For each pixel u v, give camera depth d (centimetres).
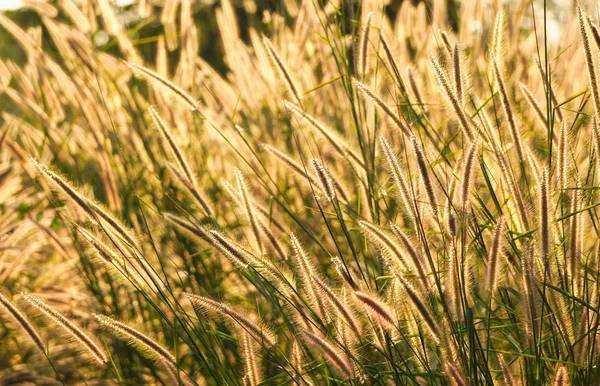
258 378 152
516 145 156
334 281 170
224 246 152
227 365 162
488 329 148
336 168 206
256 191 214
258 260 153
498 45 168
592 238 162
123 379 183
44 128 215
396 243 147
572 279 150
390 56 176
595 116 150
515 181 153
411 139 145
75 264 196
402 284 144
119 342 184
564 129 152
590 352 148
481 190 185
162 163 213
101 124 213
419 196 156
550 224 146
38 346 155
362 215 179
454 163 171
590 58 149
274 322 180
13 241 211
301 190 212
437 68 153
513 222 159
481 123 159
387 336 147
